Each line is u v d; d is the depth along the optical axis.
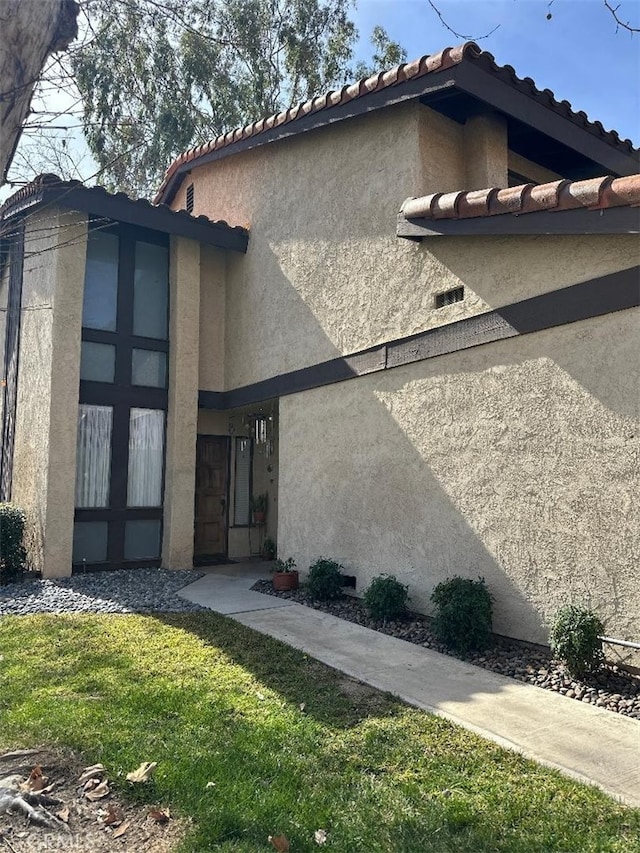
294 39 18.08
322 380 8.82
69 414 9.43
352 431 8.24
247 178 11.02
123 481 10.18
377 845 2.90
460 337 6.71
